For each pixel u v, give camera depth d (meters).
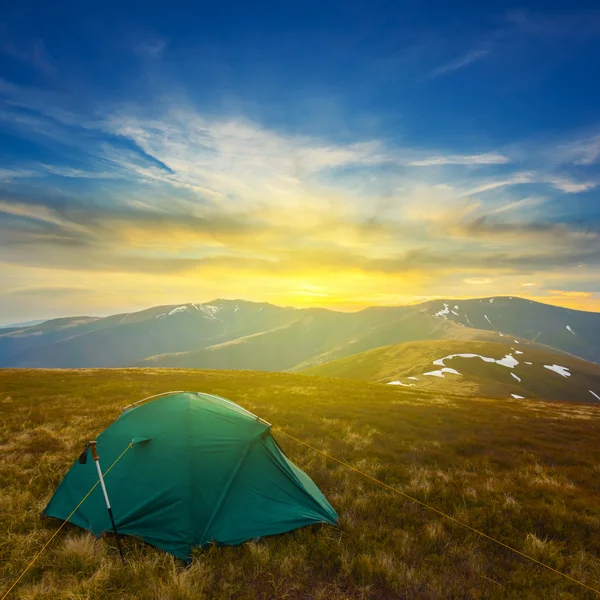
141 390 14.60
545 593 2.81
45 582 2.73
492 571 3.08
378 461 5.99
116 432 4.05
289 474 3.88
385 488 4.78
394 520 3.88
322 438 7.54
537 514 4.16
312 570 3.00
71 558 2.98
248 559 3.05
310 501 3.77
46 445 6.09
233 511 3.47
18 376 18.77
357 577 2.93
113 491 3.57
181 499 3.43
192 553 3.13
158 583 2.74
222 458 3.68
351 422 9.44
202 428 3.85
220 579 2.83
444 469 5.92
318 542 3.30
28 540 3.17
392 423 9.63
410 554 3.21
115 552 3.13
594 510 4.40
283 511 3.60
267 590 2.76
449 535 3.60
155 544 3.25
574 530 3.88
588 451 7.83
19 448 5.90
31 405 10.36
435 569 3.04
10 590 2.65
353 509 4.01
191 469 3.55
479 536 3.63
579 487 5.38
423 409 12.97
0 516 3.58
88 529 3.39
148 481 3.54
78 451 5.83
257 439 3.91
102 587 2.67
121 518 3.41
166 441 3.74
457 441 7.92
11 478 4.52
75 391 13.81
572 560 3.27
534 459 6.84
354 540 3.39
